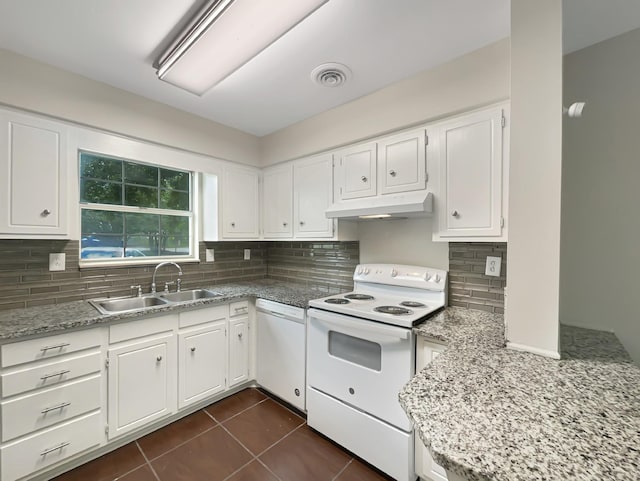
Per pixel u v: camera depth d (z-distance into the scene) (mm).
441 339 1376
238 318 2408
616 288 1441
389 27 1442
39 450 1488
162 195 2553
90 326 1649
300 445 1832
